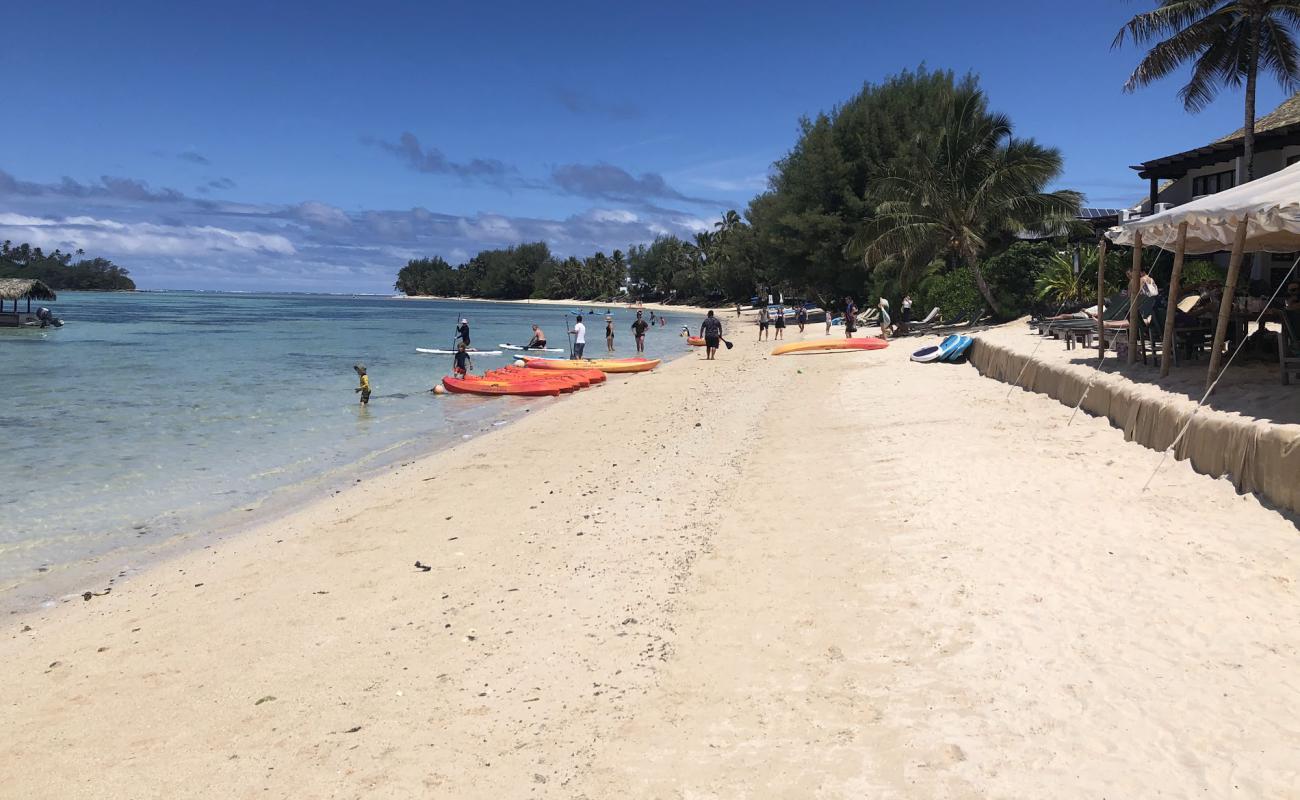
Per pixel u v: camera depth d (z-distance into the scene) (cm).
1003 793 352
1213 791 342
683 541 748
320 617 630
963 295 3114
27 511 991
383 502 999
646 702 459
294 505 1015
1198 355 1151
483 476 1119
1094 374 1080
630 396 1975
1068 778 358
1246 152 2120
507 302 18125
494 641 562
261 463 1264
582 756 410
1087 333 1495
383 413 1789
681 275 12544
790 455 1071
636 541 761
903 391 1560
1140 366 1116
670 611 587
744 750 403
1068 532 651
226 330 5328
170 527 926
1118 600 523
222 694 507
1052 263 2698
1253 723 384
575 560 723
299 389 2192
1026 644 480
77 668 560
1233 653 446
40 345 3788
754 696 455
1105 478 774
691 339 3938
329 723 462
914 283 3672
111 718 484
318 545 828
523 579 686
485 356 3359
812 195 4738
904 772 372
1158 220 957
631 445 1282
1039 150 3095
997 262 3012
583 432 1455
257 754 433
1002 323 2944
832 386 1778
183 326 5791
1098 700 415
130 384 2270
